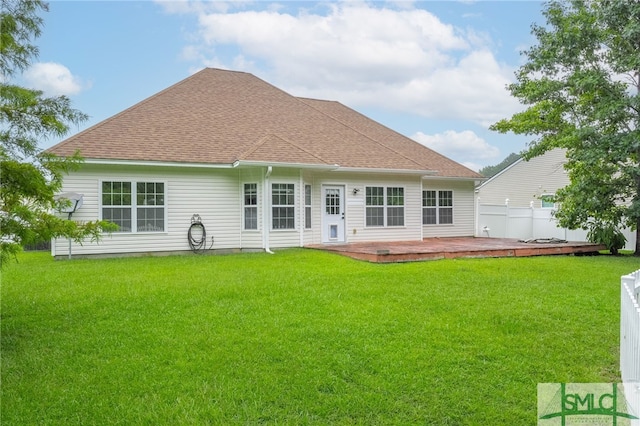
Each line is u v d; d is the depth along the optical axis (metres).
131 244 13.36
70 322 5.94
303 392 3.95
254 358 4.66
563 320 6.07
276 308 6.52
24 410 3.68
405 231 17.70
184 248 14.03
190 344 5.06
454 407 3.73
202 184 14.28
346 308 6.52
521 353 4.86
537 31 15.69
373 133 20.77
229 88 18.69
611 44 14.25
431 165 19.44
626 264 11.66
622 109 13.59
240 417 3.55
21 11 5.58
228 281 8.57
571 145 14.62
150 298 7.12
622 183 14.38
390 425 3.47
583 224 15.56
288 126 17.44
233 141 15.21
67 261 12.04
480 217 21.47
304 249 14.54
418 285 8.23
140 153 13.24
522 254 13.85
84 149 12.64
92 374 4.33
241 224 14.76
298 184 14.91
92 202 12.85
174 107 16.09
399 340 5.18
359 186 16.73
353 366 4.47
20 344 5.14
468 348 4.96
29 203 5.59
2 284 8.43
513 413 3.64
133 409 3.68
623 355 4.24
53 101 5.67
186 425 3.42
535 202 26.75
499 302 6.95
